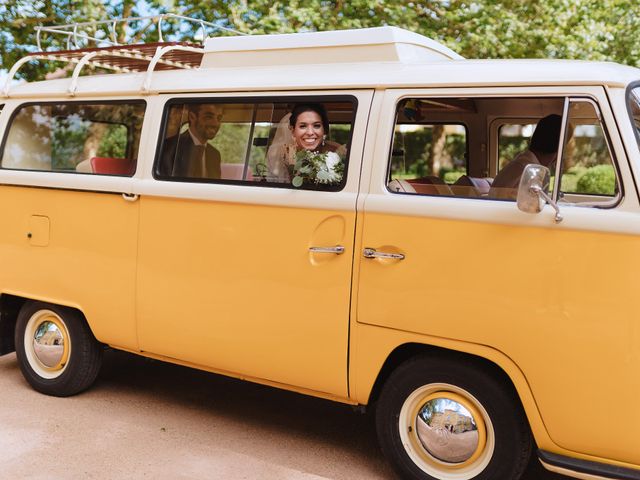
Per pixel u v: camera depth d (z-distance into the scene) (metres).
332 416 4.78
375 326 3.63
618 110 3.15
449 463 3.59
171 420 4.64
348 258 3.70
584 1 11.00
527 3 10.97
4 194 5.10
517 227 3.28
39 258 4.93
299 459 4.09
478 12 10.66
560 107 3.29
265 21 10.23
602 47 11.07
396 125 3.78
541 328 3.22
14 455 4.05
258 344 4.02
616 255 3.08
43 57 5.21
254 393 5.21
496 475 3.47
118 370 5.67
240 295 4.06
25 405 4.85
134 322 4.52
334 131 3.88
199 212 4.20
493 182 3.78
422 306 3.50
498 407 3.45
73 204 4.76
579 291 3.15
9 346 5.36
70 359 4.94
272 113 4.02
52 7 11.42
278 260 3.92
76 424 4.53
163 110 4.43
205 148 4.23
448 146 4.79
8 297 5.28
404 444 3.70
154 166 4.41
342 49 4.00
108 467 3.92
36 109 5.07
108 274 4.61
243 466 3.97
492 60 3.64
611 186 3.19
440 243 3.45
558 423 3.23
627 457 3.12
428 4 11.25
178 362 4.43
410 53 3.94
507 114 4.44
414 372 3.64
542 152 3.62
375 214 3.62
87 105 4.81
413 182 3.84
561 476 3.93
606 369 3.11
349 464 4.04
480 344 3.37
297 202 3.84
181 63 5.18
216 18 11.10
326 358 3.79
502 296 3.31
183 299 4.28
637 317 3.04
